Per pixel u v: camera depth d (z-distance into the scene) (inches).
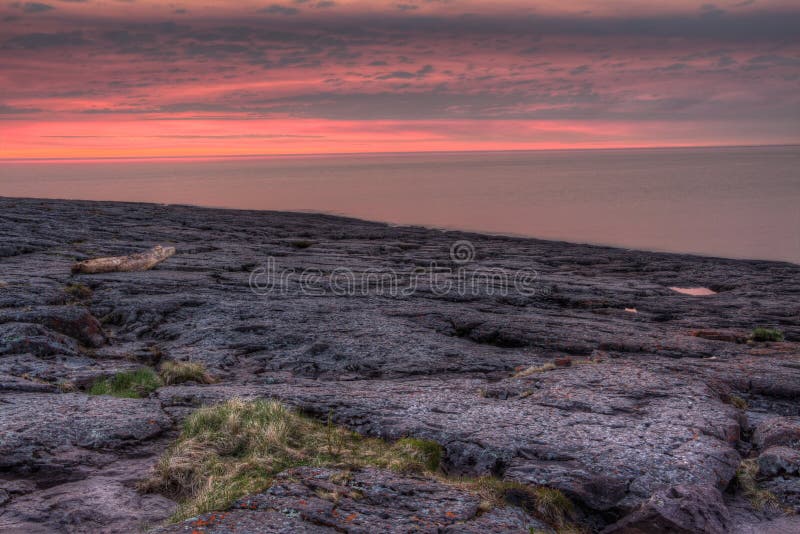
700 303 1299.2
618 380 561.3
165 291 1117.1
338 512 257.6
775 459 368.8
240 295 1124.5
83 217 2459.4
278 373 661.9
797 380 610.5
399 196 6378.0
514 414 448.1
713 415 452.4
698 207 4699.8
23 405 436.5
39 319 721.0
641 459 358.9
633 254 2158.0
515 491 312.0
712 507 307.1
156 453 373.4
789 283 1604.3
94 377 555.5
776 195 5679.1
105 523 273.1
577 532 299.0
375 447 378.6
